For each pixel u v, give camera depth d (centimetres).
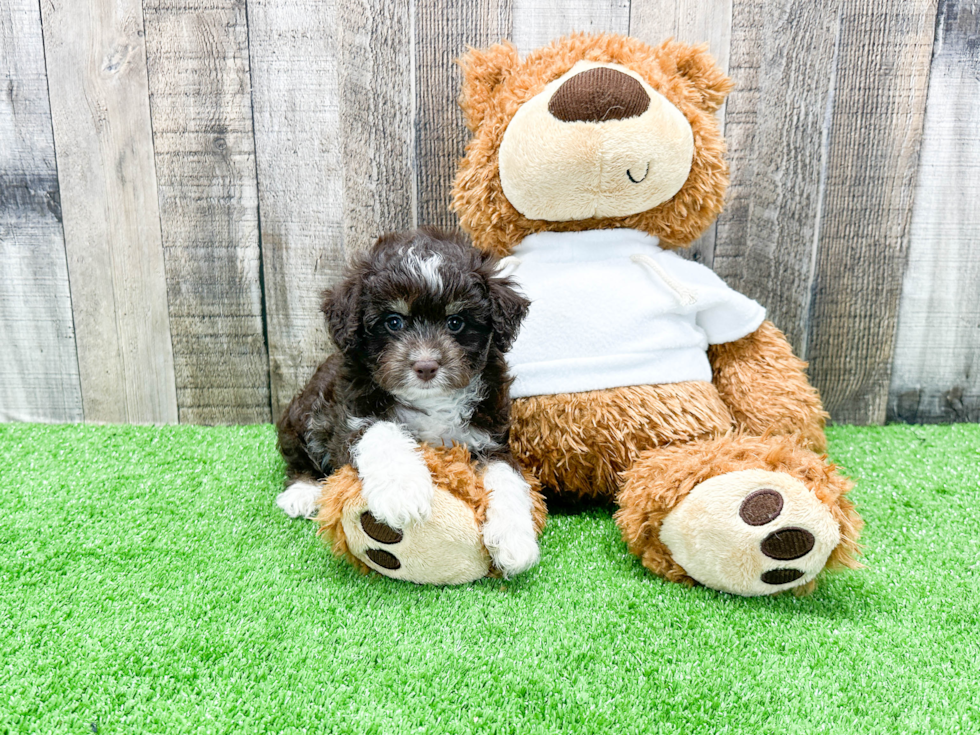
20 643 47
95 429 81
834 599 53
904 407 84
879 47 75
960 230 79
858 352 83
